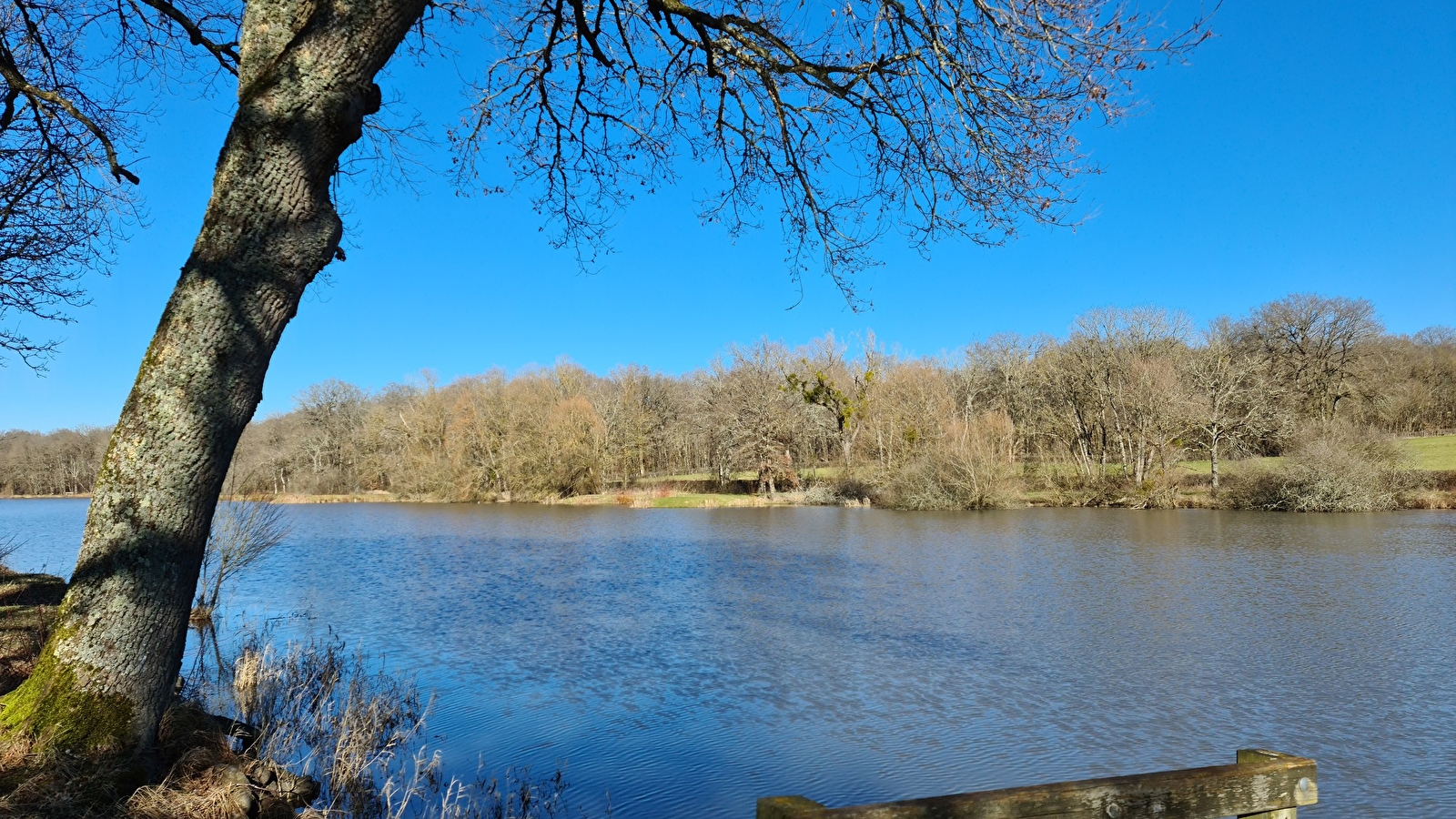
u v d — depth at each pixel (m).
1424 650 14.49
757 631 16.28
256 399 5.19
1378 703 11.70
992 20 5.82
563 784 8.70
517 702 11.60
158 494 4.84
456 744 9.87
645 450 67.81
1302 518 38.00
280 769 6.48
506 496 60.97
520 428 60.50
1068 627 16.53
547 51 7.22
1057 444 55.19
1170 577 22.52
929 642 15.35
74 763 4.54
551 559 28.23
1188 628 16.39
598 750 9.75
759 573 24.14
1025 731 10.55
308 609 18.78
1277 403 53.34
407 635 15.92
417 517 48.50
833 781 8.95
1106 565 24.91
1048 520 39.91
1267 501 41.78
